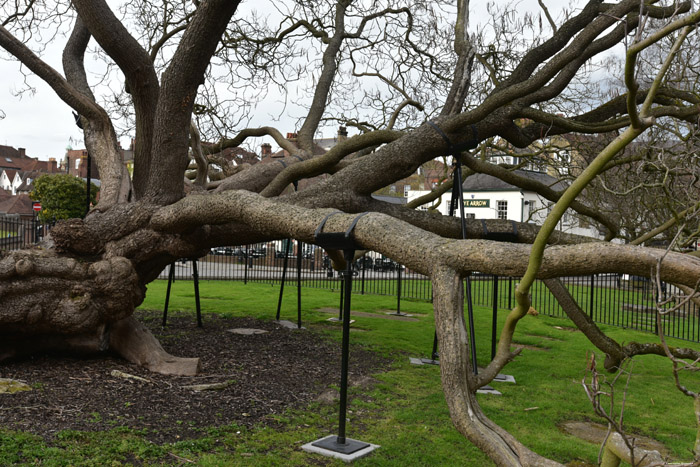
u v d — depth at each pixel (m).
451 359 3.46
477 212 34.94
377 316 13.62
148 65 7.41
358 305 15.45
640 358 10.12
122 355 7.27
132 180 8.25
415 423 5.68
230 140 11.06
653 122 2.25
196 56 6.74
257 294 16.75
